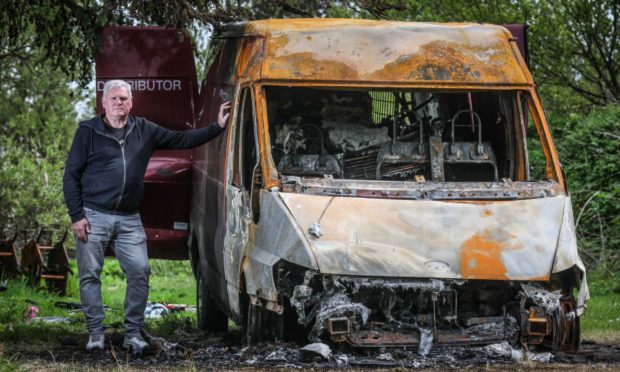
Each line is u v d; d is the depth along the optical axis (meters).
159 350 9.64
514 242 8.87
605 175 20.47
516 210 9.14
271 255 8.78
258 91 9.73
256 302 8.84
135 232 10.15
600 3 22.17
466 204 9.13
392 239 8.76
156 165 12.80
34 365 8.79
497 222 9.01
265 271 8.73
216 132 10.31
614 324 13.04
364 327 8.70
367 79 9.91
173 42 13.31
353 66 9.95
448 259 8.71
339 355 8.62
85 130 9.98
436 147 10.30
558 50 22.52
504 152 10.73
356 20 10.73
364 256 8.62
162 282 24.91
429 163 10.42
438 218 8.96
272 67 9.84
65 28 13.51
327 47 10.05
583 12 22.27
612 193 19.41
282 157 10.25
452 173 10.80
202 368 8.50
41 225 23.47
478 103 11.25
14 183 23.55
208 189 11.35
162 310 16.27
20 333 11.18
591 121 21.28
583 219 20.11
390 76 9.95
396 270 8.60
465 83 10.04
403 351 8.68
